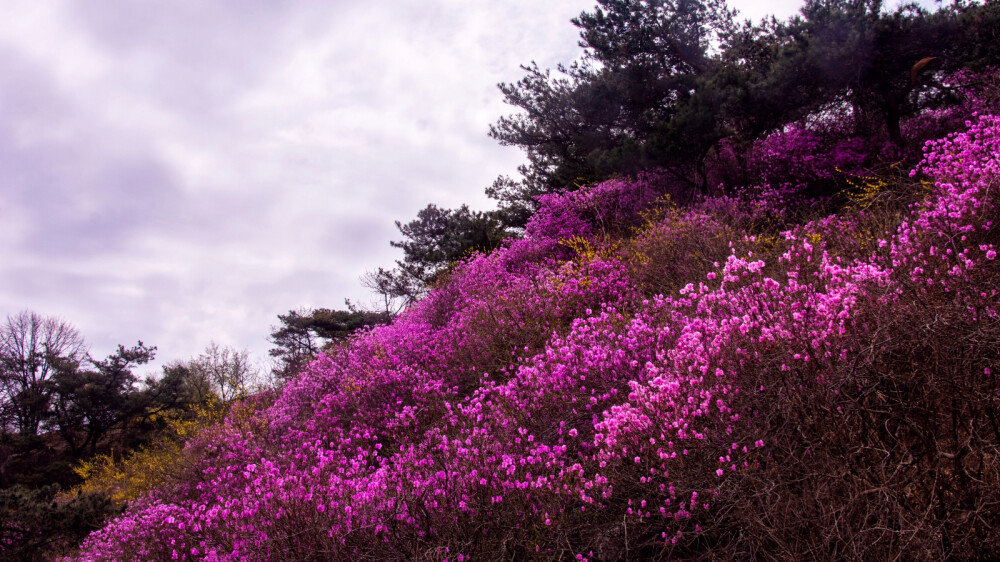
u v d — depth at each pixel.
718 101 10.29
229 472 7.16
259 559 4.16
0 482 23.95
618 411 4.13
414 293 22.06
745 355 3.84
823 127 10.73
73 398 28.27
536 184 17.56
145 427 29.38
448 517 3.98
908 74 9.19
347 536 4.03
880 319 3.31
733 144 11.02
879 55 8.79
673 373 4.31
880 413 3.10
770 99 9.91
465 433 5.34
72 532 8.22
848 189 8.95
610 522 3.59
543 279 9.34
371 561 3.87
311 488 4.63
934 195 5.61
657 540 3.43
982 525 2.54
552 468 4.19
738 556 3.02
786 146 10.28
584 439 4.70
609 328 6.18
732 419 3.53
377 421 7.14
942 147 6.47
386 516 4.08
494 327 8.06
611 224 12.08
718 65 12.57
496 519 3.87
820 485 2.87
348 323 26.39
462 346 8.20
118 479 15.52
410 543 3.91
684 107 10.62
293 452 7.07
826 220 7.08
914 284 3.72
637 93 12.58
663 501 3.50
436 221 23.17
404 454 5.53
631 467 3.80
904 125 10.02
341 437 6.74
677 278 7.90
